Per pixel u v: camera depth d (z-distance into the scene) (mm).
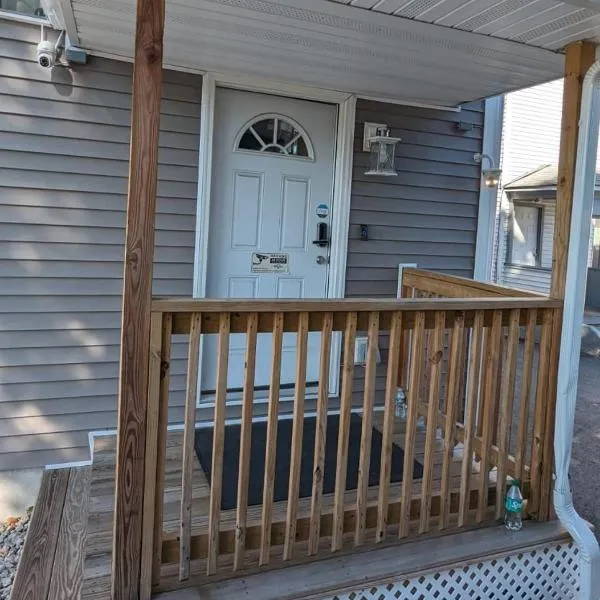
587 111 2576
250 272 3729
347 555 2291
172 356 3559
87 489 2762
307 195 3820
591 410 5957
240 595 2025
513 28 2580
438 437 3445
